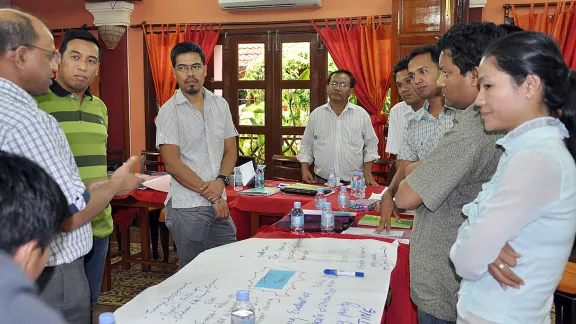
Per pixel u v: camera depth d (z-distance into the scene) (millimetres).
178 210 2582
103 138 2355
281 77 5613
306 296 1365
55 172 1386
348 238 2045
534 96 1076
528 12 4832
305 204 2988
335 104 4133
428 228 1453
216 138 2670
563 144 1085
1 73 1471
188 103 2596
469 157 1325
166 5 5754
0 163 646
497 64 1088
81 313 1738
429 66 2010
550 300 1117
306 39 5473
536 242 1059
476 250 1077
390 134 3734
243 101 5766
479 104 1142
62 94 2176
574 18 4652
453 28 1413
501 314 1094
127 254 3961
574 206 1056
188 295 1361
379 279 1516
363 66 5203
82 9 6000
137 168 5922
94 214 1557
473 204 1188
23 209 626
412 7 4758
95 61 2217
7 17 1466
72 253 1667
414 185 1387
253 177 3670
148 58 5820
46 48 1536
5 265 542
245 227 3436
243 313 1166
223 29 5641
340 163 4152
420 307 1459
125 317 1211
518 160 1058
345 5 5293
